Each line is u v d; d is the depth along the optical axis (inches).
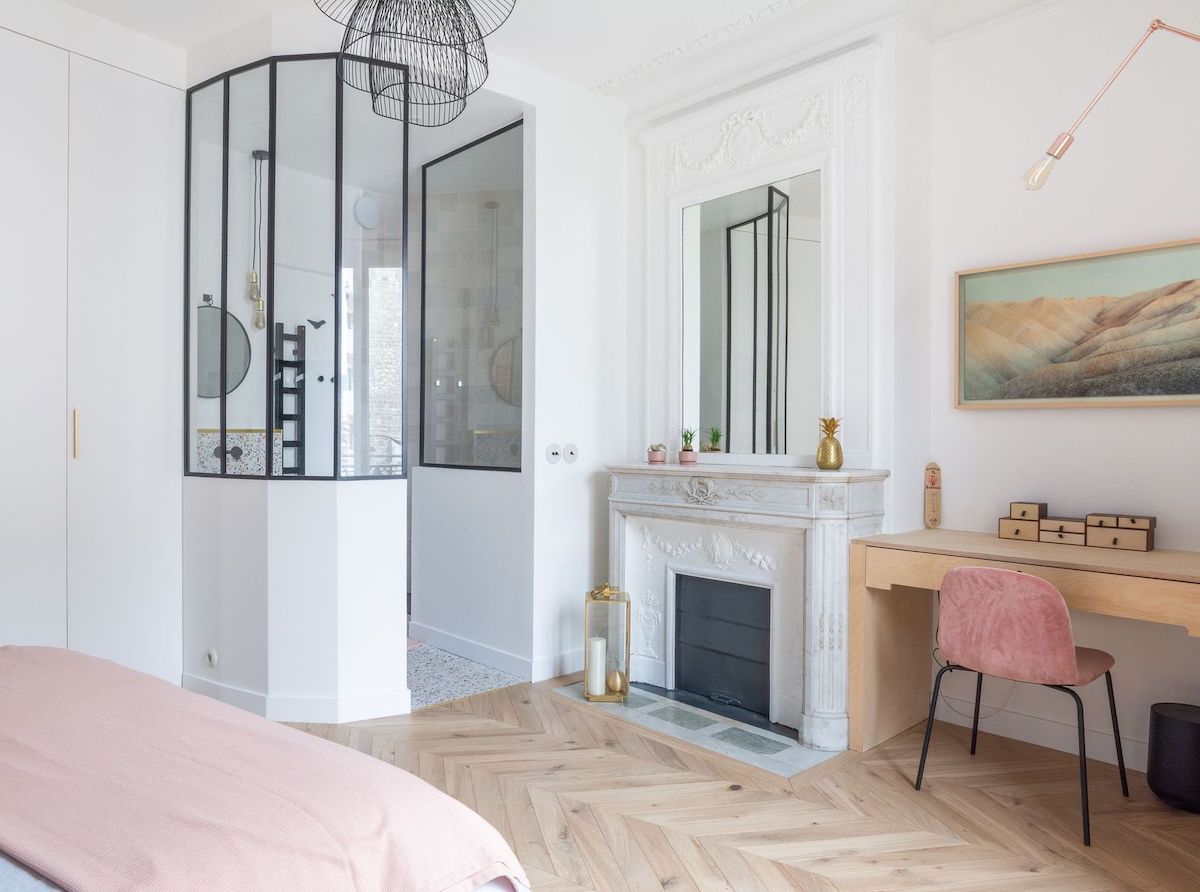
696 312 146.7
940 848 86.5
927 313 125.9
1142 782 103.2
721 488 127.4
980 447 121.6
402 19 96.7
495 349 155.9
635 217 158.2
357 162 123.0
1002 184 119.0
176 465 134.0
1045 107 114.7
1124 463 107.6
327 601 121.3
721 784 102.3
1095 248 110.0
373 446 125.1
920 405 124.7
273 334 124.3
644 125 156.1
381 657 126.3
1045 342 113.7
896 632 120.0
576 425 152.1
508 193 153.5
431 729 120.9
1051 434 114.3
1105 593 91.0
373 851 40.9
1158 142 104.7
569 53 138.9
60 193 120.5
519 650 148.8
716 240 143.4
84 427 123.3
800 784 102.3
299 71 122.1
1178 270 102.3
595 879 79.8
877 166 120.6
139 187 129.2
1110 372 107.6
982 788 101.4
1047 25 114.4
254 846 38.8
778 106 133.3
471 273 162.6
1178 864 83.4
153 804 42.1
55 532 120.3
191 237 134.0
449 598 166.1
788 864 83.0
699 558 136.3
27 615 117.7
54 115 119.6
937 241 126.1
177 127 133.6
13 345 115.9
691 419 147.7
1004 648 93.3
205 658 130.8
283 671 121.9
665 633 142.4
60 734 51.8
